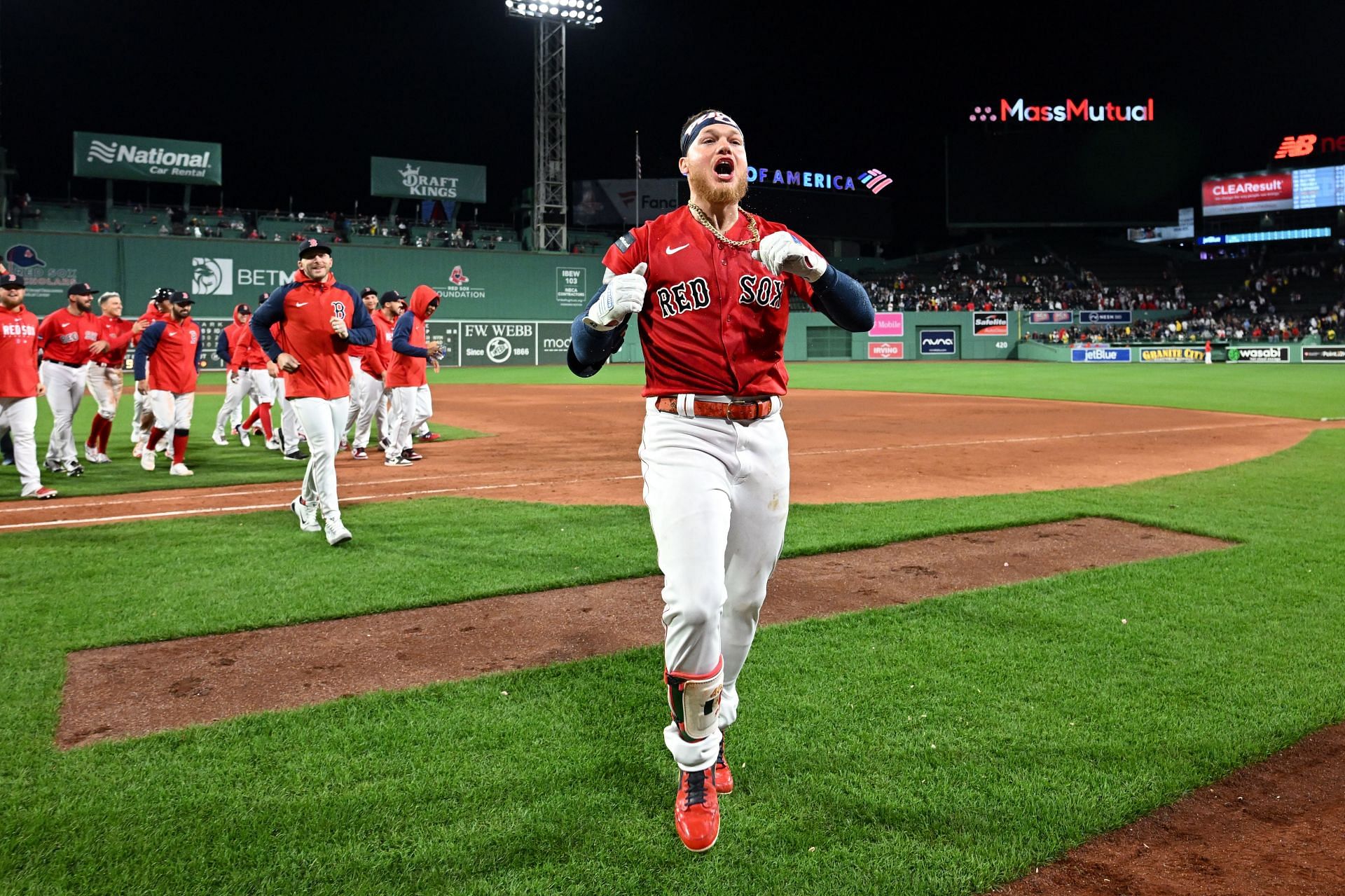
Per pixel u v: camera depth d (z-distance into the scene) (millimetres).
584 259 45906
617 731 3414
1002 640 4387
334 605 4945
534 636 4500
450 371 40031
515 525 7066
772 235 2570
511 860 2559
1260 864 2562
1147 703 3631
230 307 38562
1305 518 7359
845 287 2693
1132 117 56938
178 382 9938
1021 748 3242
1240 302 53250
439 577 5539
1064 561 6016
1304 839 2697
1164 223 57688
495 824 2750
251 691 3779
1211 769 3102
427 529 6934
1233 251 62156
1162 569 5727
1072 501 8195
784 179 56062
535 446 12820
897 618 4734
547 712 3568
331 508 6410
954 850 2611
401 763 3133
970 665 4062
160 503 8203
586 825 2756
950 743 3287
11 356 8172
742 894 2410
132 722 3451
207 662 4121
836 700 3672
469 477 9773
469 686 3824
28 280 35281
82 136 39250
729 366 2699
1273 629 4547
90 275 36219
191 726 3414
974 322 51625
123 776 3020
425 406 12016
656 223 2838
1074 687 3809
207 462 11250
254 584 5371
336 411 6449
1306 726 3420
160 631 4488
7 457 10617
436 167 46625
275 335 6449
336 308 6410
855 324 2822
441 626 4656
